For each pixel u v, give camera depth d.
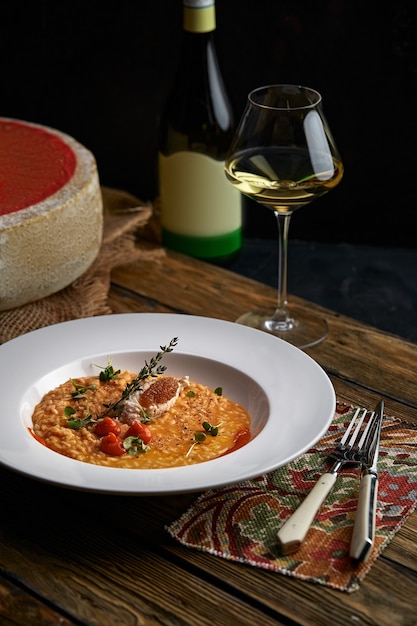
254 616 0.88
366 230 2.14
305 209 2.12
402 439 1.11
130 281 1.54
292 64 1.95
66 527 0.99
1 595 0.91
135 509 1.01
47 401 1.11
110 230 1.58
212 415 1.09
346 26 1.88
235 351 1.19
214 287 1.53
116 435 1.03
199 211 1.64
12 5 1.94
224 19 1.91
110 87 2.03
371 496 0.96
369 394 1.23
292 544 0.92
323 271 2.05
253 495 1.02
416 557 0.94
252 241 2.18
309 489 1.03
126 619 0.88
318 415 1.04
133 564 0.94
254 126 1.25
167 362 1.20
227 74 1.98
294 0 1.87
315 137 1.23
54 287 1.38
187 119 1.61
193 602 0.90
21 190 1.36
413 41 1.87
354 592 0.89
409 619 0.87
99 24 1.95
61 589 0.91
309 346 1.35
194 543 0.95
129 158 2.12
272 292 1.51
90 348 1.21
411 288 2.00
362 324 1.41
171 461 1.00
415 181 2.04
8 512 1.01
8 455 0.98
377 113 1.97
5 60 2.02
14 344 1.20
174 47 1.96
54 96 2.06
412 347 1.35
